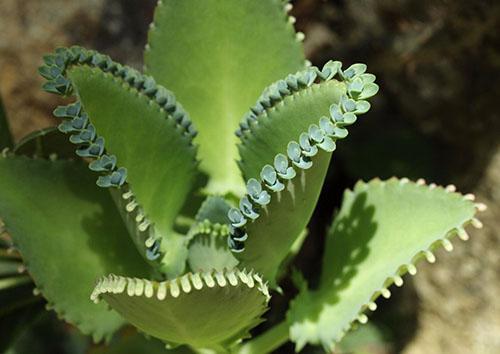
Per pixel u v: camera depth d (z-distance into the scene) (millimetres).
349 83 233
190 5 278
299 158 225
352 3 403
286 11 277
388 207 277
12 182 266
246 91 286
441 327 466
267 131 253
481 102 429
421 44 407
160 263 260
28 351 440
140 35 409
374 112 447
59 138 274
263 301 234
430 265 464
